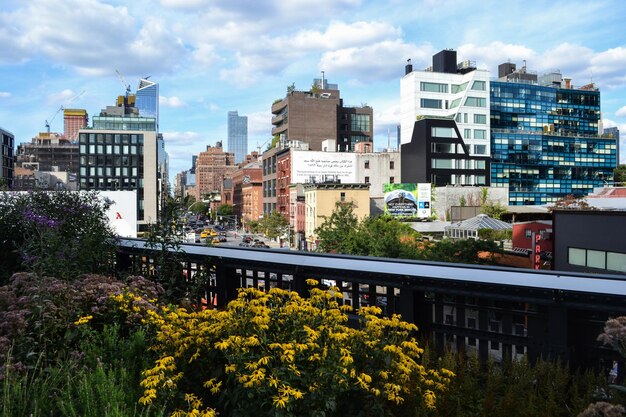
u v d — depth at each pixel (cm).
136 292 690
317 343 435
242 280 753
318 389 399
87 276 771
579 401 415
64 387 466
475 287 506
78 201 1113
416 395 446
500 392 471
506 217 8844
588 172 13412
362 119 15012
